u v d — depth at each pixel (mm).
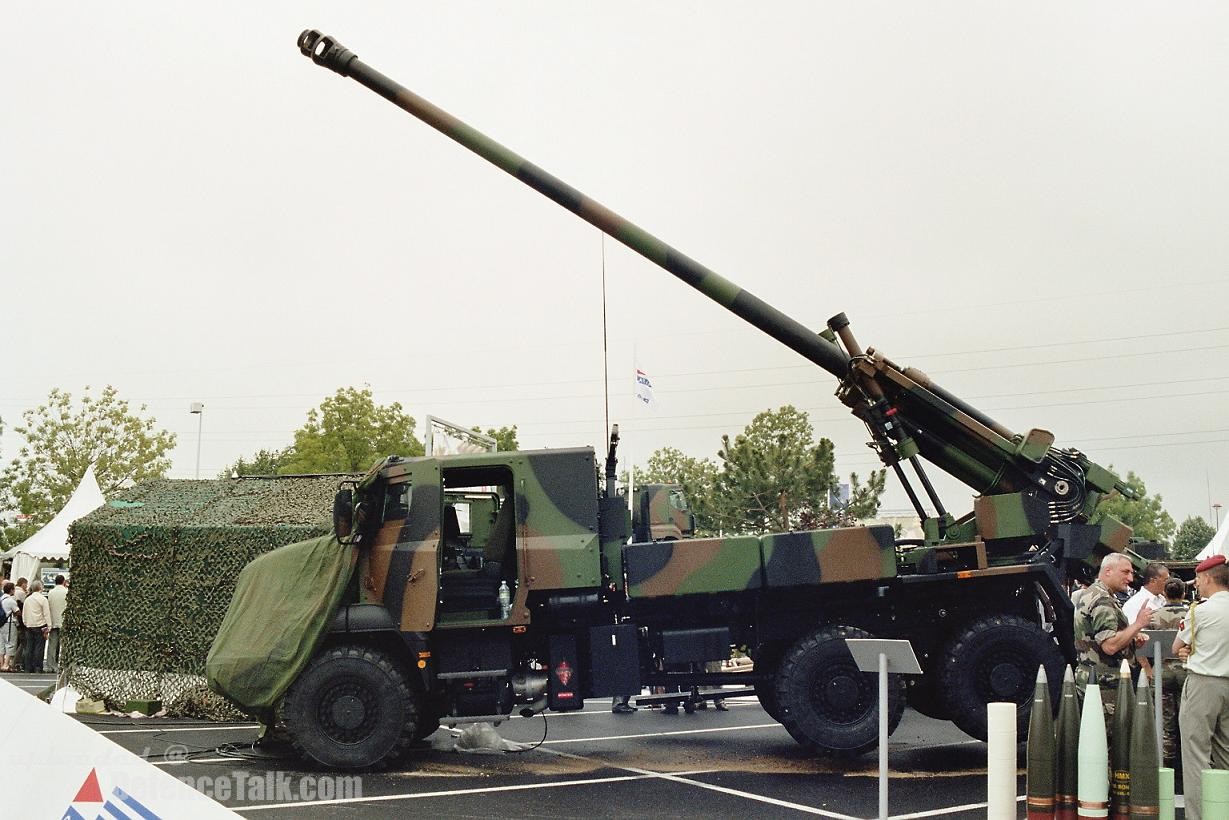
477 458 10445
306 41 11211
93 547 14281
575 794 8906
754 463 27531
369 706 10055
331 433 35344
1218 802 5809
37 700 2844
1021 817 8148
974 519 10789
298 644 10031
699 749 11414
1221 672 7258
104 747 2830
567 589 10344
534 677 10570
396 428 35781
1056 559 10688
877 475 26297
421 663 10227
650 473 53781
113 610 14102
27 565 24109
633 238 11133
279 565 10430
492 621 10320
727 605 10602
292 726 9992
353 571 10359
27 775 2748
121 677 13938
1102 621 8609
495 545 10883
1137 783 6055
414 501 10422
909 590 10578
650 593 10227
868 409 11062
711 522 27719
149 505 14688
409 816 8070
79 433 40688
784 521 26172
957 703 10070
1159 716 7699
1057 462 10859
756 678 10703
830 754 10273
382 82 11117
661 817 8000
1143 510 66625
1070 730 6227
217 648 10156
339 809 8312
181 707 13594
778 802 8523
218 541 13922
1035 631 10133
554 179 11125
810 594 10602
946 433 11070
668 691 11070
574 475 10430
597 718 14289
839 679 10102
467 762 10617
